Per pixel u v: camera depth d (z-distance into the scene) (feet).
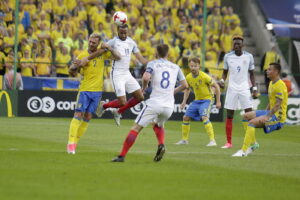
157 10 256.93
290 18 266.57
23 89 214.28
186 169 93.30
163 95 98.37
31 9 232.94
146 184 79.25
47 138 138.51
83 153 110.63
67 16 234.38
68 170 88.53
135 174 86.74
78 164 95.09
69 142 109.70
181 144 137.49
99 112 132.46
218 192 75.56
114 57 109.81
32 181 78.84
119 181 80.79
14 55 210.38
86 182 79.25
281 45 262.26
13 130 156.66
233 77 140.87
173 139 149.79
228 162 103.71
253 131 112.98
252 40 278.46
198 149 126.72
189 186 78.95
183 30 252.21
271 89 112.78
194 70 137.39
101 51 108.68
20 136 141.08
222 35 257.96
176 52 243.60
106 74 218.59
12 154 105.29
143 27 252.01
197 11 265.75
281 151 127.24
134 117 221.87
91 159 101.86
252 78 142.61
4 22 219.41
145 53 237.66
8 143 124.57
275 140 155.94
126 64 131.23
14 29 222.48
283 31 262.88
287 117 228.43
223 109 226.58
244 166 99.09
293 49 259.60
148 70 97.91
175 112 223.51
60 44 220.02
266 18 265.95
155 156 100.42
